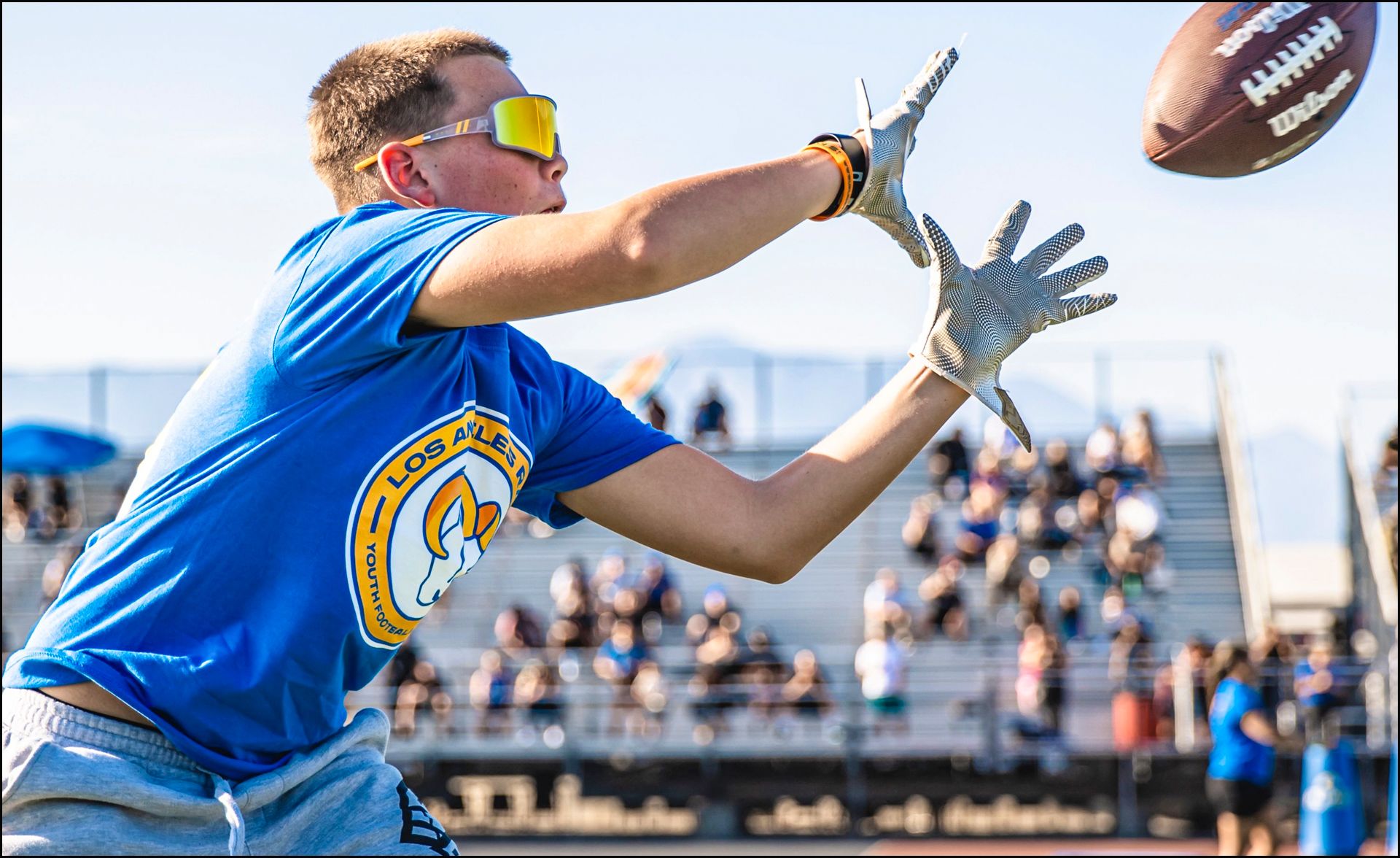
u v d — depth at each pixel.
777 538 2.55
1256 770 11.96
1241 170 2.93
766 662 17.95
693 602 22.31
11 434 21.67
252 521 2.13
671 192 1.98
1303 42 2.86
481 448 2.28
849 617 22.09
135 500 2.20
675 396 24.97
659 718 17.72
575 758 17.61
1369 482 19.94
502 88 2.43
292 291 2.14
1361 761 15.99
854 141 2.20
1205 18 2.93
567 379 2.56
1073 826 16.70
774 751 17.36
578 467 2.55
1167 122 2.91
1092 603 21.11
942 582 20.17
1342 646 17.92
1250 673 12.12
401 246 2.09
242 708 2.18
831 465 2.56
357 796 2.35
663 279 1.96
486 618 22.64
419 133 2.39
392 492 2.16
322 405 2.14
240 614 2.16
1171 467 23.81
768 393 24.83
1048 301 2.54
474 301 2.03
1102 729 17.02
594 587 21.38
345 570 2.14
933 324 2.52
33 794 2.12
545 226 2.01
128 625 2.15
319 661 2.18
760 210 2.03
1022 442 2.53
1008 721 17.20
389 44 2.44
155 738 2.18
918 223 2.43
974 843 16.03
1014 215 2.56
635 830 17.42
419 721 17.77
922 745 17.23
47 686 2.17
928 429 2.55
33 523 24.47
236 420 2.15
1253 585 21.62
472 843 16.34
